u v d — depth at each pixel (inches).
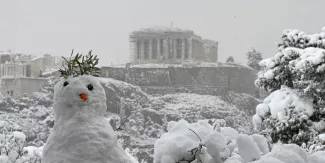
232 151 215.9
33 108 2335.1
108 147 186.9
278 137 681.0
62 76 199.8
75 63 200.8
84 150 183.8
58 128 190.4
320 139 609.3
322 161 197.9
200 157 207.0
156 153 210.5
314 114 687.7
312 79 685.9
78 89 190.7
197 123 227.9
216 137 204.8
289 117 675.4
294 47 746.2
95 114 192.5
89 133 186.2
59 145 186.7
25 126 1663.4
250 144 201.5
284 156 190.9
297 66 685.9
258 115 700.0
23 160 348.8
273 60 743.7
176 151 207.6
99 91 195.9
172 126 227.3
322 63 676.1
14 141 351.3
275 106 685.9
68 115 190.2
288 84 729.0
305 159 196.5
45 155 188.7
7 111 2065.7
